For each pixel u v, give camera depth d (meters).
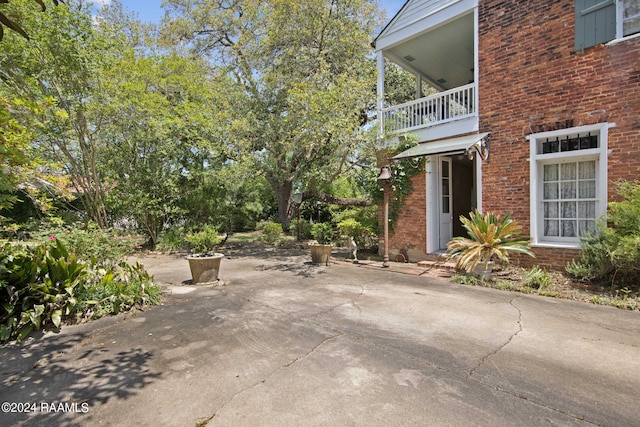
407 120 9.19
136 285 5.22
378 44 9.55
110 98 9.91
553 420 2.33
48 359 3.34
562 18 6.29
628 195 5.46
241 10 15.56
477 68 7.53
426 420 2.33
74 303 4.32
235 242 14.54
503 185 7.12
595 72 5.95
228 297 5.60
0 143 4.11
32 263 4.47
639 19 5.57
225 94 12.11
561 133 6.33
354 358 3.29
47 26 8.03
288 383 2.84
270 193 20.44
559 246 6.30
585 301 5.12
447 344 3.60
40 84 8.65
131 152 11.73
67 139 10.27
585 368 3.06
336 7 12.48
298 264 9.00
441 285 6.32
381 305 5.04
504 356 3.31
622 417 2.35
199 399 2.62
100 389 2.78
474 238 6.79
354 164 9.43
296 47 11.64
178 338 3.84
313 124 7.93
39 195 7.86
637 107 5.55
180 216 13.52
